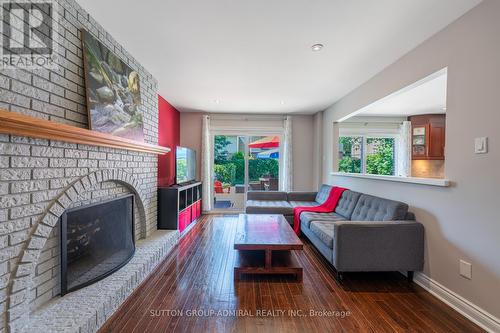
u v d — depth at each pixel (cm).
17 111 136
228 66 294
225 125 568
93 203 202
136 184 272
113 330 163
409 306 197
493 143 168
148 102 312
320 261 291
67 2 173
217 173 584
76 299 168
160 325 169
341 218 341
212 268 263
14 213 130
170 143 484
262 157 584
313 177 575
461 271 191
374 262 228
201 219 506
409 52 254
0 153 122
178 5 182
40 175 145
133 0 177
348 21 201
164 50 253
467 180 187
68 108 175
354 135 584
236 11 189
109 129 215
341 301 203
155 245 279
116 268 216
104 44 216
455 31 198
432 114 548
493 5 168
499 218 165
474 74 182
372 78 328
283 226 298
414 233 229
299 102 461
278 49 250
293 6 182
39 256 152
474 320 178
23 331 134
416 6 181
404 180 256
